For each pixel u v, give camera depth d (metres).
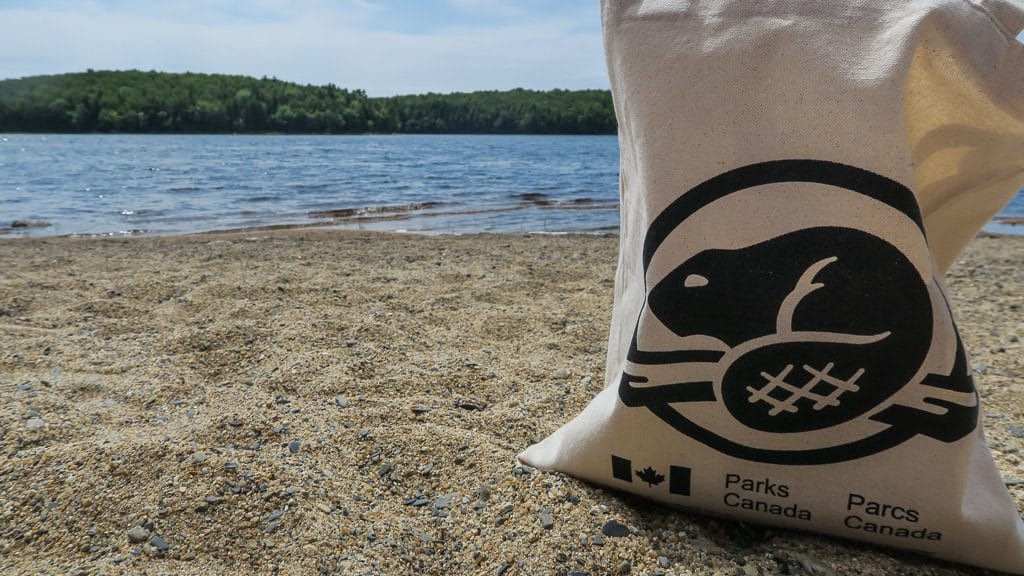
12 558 1.49
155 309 3.73
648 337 1.47
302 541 1.54
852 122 1.33
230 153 32.56
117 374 2.66
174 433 2.08
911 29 1.31
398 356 2.92
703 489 1.53
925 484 1.38
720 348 1.42
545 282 4.61
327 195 13.77
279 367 2.72
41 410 2.24
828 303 1.36
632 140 1.55
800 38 1.38
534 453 1.86
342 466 1.93
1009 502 1.45
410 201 12.75
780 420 1.42
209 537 1.56
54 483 1.75
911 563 1.46
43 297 3.98
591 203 12.52
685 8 1.49
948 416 1.35
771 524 1.53
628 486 1.63
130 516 1.62
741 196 1.40
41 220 9.45
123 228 8.73
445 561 1.51
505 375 2.72
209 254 5.85
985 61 1.32
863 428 1.39
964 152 1.45
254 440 2.07
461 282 4.57
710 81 1.42
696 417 1.46
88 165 21.86
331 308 3.74
